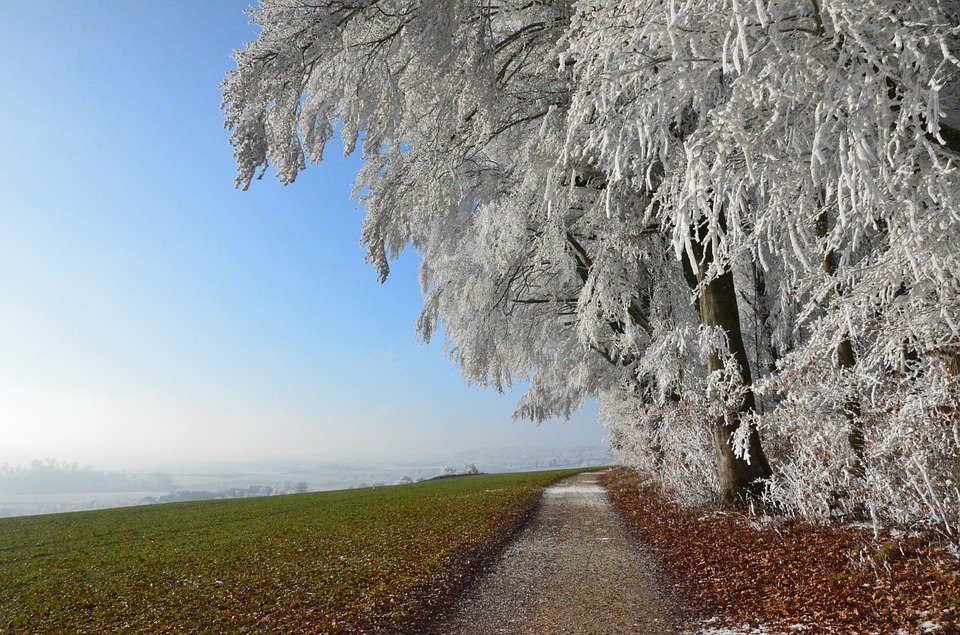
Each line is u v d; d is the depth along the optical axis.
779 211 4.99
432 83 8.80
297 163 8.38
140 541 14.96
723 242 4.90
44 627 7.31
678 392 12.40
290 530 15.14
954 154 4.19
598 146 5.40
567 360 20.08
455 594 7.34
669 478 14.02
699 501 11.87
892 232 4.61
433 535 11.99
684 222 4.71
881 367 6.56
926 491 6.16
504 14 9.84
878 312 6.02
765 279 13.72
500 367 18.95
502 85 9.48
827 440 7.68
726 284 10.49
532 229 13.70
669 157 6.80
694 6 4.50
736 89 4.31
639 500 16.50
